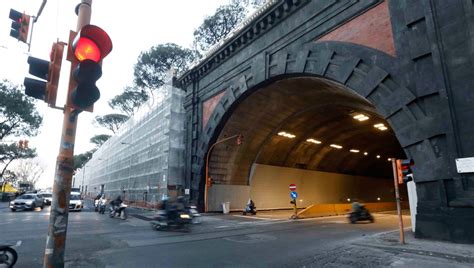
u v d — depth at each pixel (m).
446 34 10.99
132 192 40.53
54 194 4.11
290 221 20.11
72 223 17.78
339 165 40.66
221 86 25.28
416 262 7.59
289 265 7.60
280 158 32.41
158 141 33.72
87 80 3.91
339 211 26.72
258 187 31.31
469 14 10.52
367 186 48.12
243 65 22.72
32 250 9.41
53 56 4.40
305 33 17.66
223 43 24.36
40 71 4.36
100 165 68.75
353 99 20.47
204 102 28.05
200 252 9.32
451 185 10.44
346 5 15.42
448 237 10.12
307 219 21.72
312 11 17.38
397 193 10.30
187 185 27.89
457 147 10.28
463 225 9.82
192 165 27.78
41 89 4.23
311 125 28.89
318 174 38.44
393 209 35.03
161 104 34.66
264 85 21.06
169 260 8.22
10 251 7.07
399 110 12.32
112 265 7.66
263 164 31.12
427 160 11.14
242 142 27.67
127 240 11.67
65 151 4.20
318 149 34.88
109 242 11.14
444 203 10.41
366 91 13.74
